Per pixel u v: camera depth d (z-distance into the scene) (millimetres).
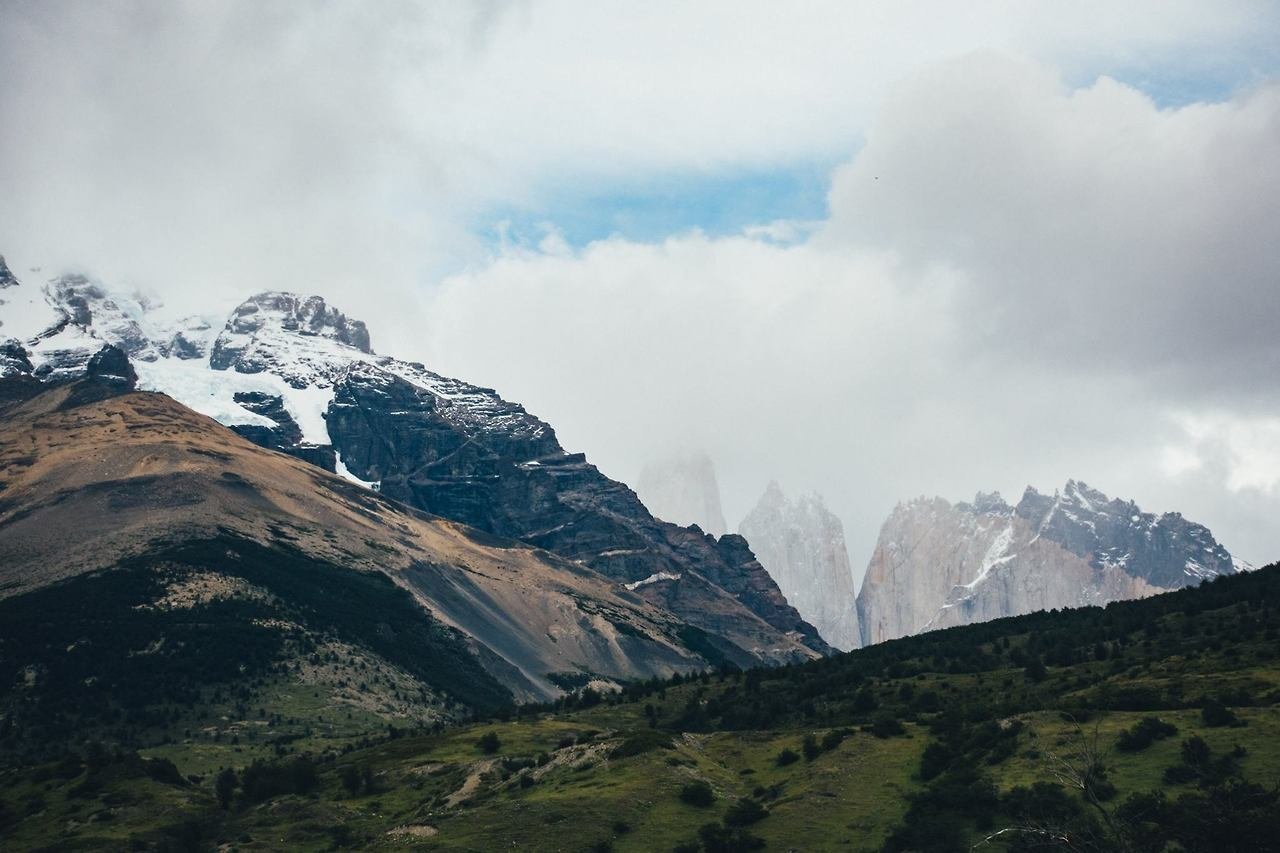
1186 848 153875
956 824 191500
